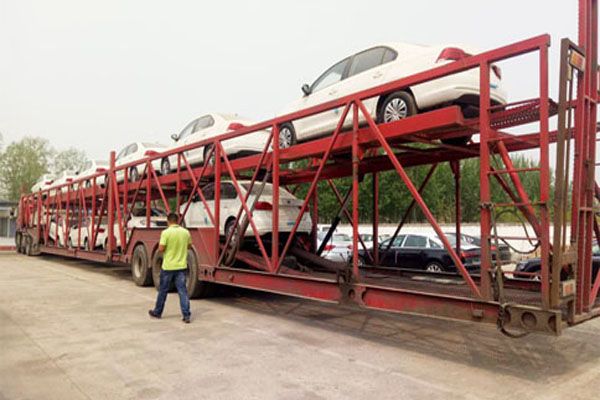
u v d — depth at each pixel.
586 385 4.41
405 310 5.12
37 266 16.23
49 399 4.03
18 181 59.12
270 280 7.04
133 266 11.20
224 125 9.90
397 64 6.38
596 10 4.62
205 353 5.44
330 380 4.53
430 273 7.98
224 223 9.18
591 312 4.59
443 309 4.80
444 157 7.49
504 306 4.30
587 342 6.09
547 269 4.12
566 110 4.08
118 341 5.97
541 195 4.14
